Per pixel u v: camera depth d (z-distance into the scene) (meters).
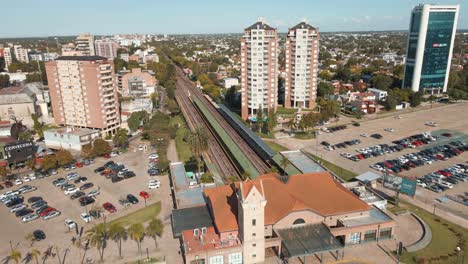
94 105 179.50
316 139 182.38
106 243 92.94
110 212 109.00
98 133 180.00
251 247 84.12
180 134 192.88
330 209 92.69
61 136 172.12
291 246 82.88
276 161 137.50
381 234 93.50
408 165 143.25
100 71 176.00
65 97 185.62
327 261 85.12
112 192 123.06
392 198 116.25
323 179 101.62
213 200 97.19
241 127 186.12
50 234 98.12
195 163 147.50
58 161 142.50
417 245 90.56
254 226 82.94
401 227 99.44
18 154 147.88
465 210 108.56
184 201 104.62
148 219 104.56
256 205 81.62
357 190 112.25
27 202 117.00
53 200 118.19
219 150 164.00
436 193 120.00
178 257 87.00
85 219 104.19
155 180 128.38
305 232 88.19
